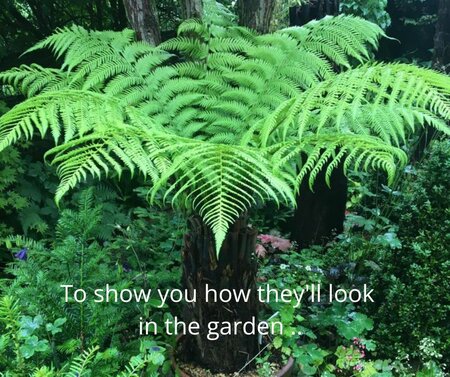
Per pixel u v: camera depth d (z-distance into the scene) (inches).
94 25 163.3
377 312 81.5
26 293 62.4
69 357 60.9
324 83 54.3
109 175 116.5
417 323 77.5
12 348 57.0
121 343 69.9
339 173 100.2
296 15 97.6
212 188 50.7
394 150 52.2
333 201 103.2
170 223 98.0
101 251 72.2
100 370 55.6
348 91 50.6
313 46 67.9
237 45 70.1
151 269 89.9
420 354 77.4
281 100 66.2
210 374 66.8
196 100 68.7
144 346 63.7
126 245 90.9
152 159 51.4
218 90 70.2
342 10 183.8
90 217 69.6
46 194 112.5
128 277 78.9
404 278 81.5
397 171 102.5
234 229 58.3
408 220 79.3
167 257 89.7
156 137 51.1
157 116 65.7
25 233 103.4
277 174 51.1
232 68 72.0
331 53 67.2
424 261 76.7
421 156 113.3
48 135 118.6
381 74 51.6
